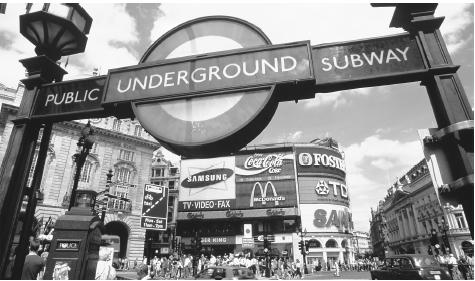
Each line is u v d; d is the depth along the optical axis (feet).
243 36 7.14
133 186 116.88
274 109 6.86
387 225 279.49
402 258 36.47
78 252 9.63
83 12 8.75
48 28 8.33
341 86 6.62
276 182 169.68
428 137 5.83
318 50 6.84
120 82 7.38
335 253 162.61
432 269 34.42
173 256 85.10
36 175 8.26
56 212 96.32
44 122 8.50
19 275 7.55
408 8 6.82
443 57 6.34
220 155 6.56
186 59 7.08
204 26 7.42
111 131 117.08
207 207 169.58
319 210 166.81
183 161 181.78
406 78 6.43
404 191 216.74
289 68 6.54
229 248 162.20
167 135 6.38
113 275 20.66
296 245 157.99
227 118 6.25
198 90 6.66
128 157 121.60
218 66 6.83
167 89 6.88
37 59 8.46
